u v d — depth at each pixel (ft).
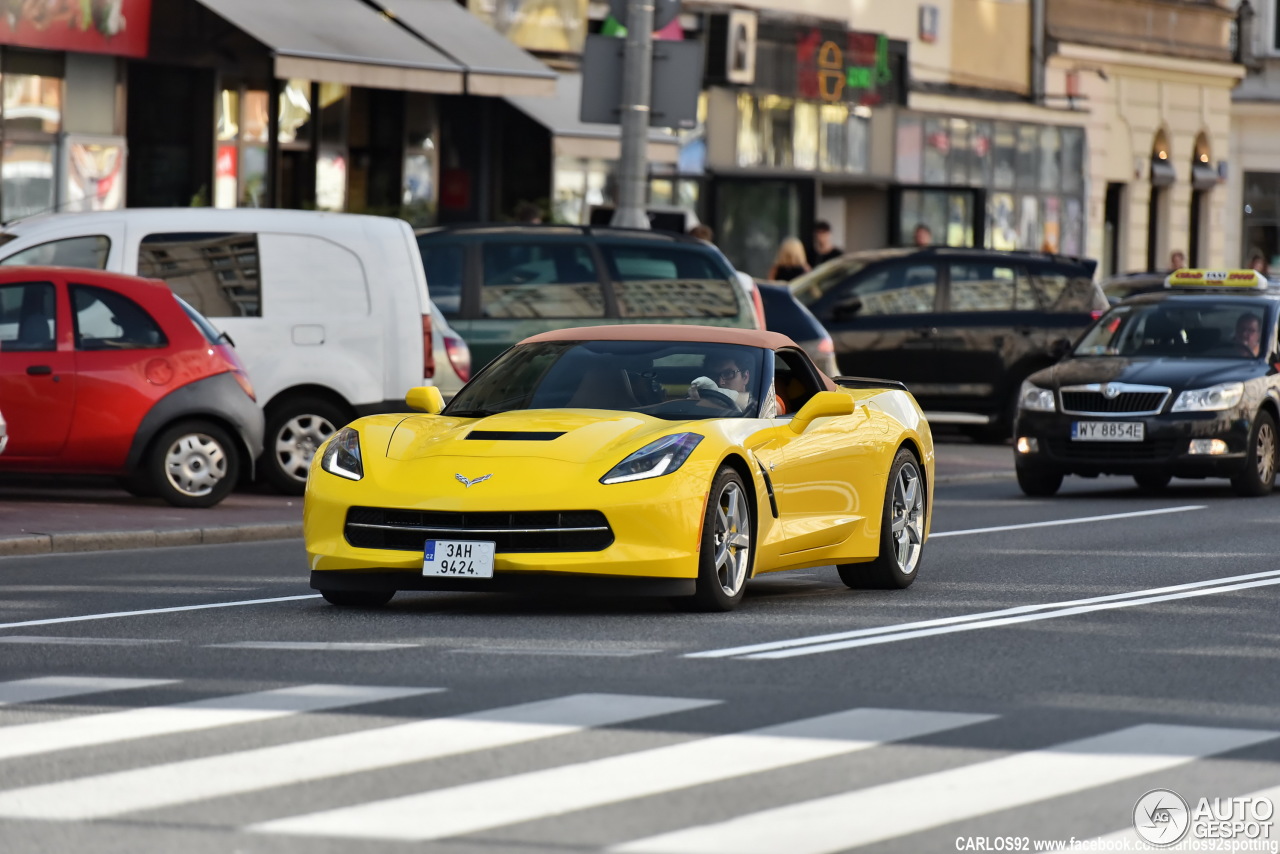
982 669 75.10
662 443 88.99
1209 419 162.50
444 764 57.62
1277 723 65.21
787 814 52.11
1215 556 118.42
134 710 65.82
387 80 218.79
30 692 69.31
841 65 319.06
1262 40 442.50
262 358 147.43
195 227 147.23
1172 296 176.45
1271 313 172.96
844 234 332.39
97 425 135.03
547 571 86.43
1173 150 404.57
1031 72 363.76
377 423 93.30
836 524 98.53
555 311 162.20
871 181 327.47
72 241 144.87
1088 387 164.14
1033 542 127.13
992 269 222.69
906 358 220.64
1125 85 387.75
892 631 84.69
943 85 342.64
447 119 260.62
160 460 137.39
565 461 87.81
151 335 137.49
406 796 53.83
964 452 210.59
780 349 99.96
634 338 99.55
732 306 166.71
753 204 305.94
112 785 55.11
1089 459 163.43
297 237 149.07
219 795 53.93
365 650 78.79
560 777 56.03
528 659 76.33
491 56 233.96
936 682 72.02
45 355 134.51
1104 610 92.99
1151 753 60.03
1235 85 420.36
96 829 50.37
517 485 86.84
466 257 161.79
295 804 52.95
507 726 63.00
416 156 256.93
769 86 307.58
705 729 62.69
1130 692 70.59
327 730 62.34
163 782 55.42
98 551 120.78
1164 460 162.30
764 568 93.76
